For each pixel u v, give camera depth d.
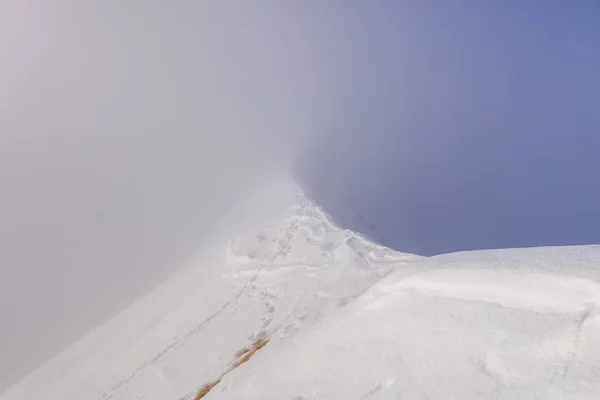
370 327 9.49
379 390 7.36
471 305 8.61
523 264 9.25
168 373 19.89
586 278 7.57
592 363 5.85
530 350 6.62
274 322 20.16
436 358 7.44
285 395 8.50
